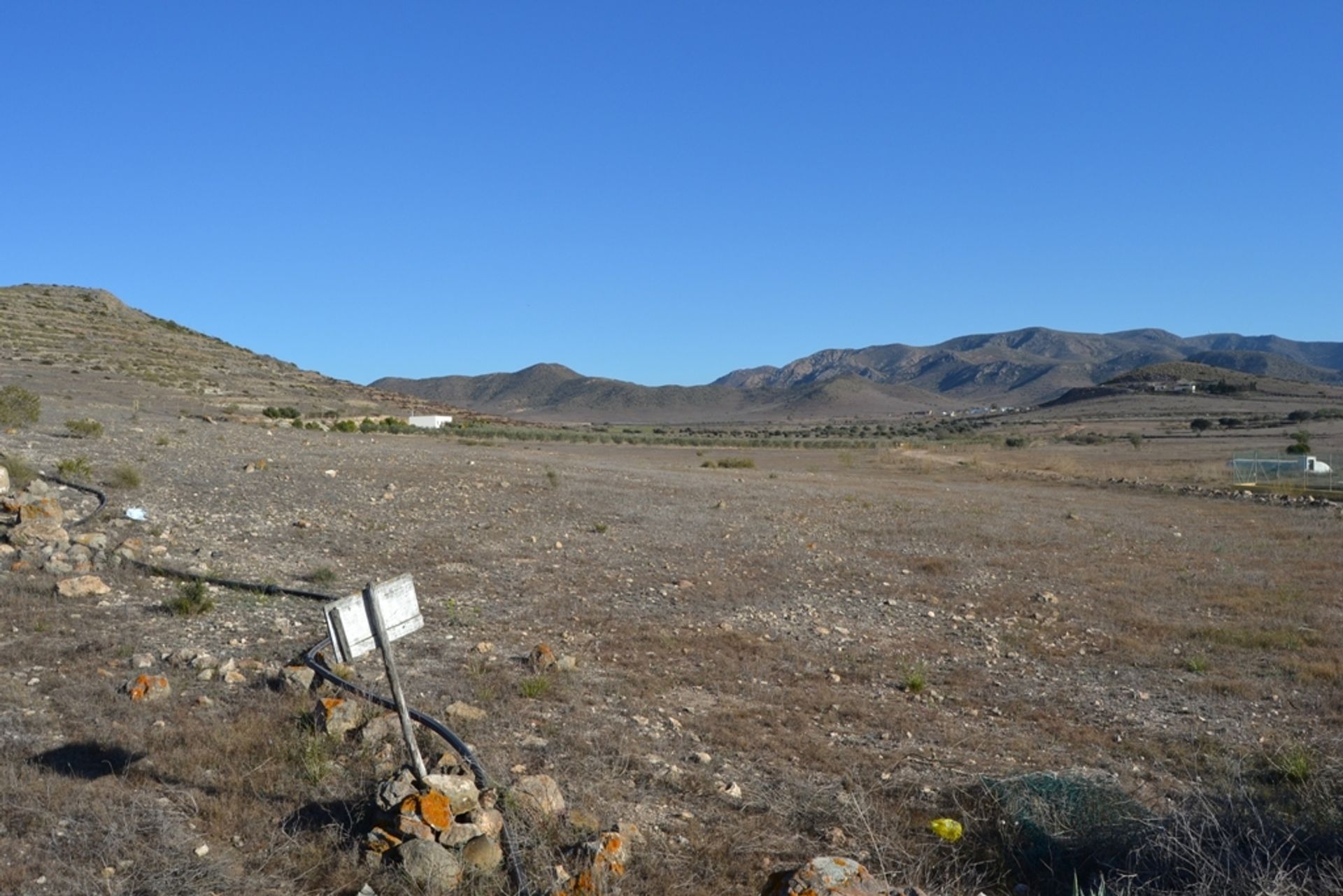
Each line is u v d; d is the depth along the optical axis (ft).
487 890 17.66
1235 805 22.07
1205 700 35.58
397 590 20.03
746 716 30.37
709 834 21.36
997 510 98.58
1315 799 23.43
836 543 71.00
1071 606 52.16
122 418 124.88
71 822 19.12
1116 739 30.89
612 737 26.35
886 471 164.35
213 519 56.75
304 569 47.32
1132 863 20.21
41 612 33.94
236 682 28.12
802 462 191.93
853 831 22.24
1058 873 20.76
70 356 228.63
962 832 22.20
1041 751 29.32
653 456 193.88
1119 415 455.22
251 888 17.40
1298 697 35.81
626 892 18.26
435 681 30.19
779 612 47.01
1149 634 46.16
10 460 60.49
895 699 34.09
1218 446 252.42
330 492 71.92
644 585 50.65
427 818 18.45
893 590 54.60
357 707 24.85
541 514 72.79
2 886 16.69
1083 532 83.41
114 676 27.94
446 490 79.82
